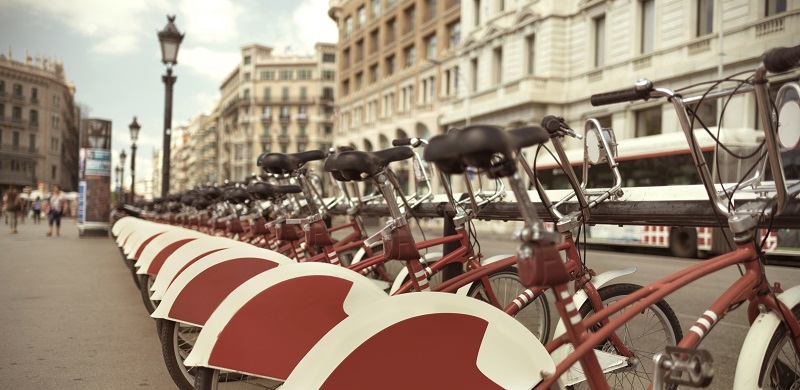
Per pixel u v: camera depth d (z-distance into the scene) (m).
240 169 107.88
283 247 5.12
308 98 103.38
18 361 4.50
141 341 5.15
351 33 54.75
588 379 2.11
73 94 131.12
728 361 4.29
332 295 2.72
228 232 6.41
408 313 2.12
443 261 3.79
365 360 2.05
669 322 3.06
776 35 20.31
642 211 3.33
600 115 27.62
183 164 179.38
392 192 2.82
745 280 2.51
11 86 90.00
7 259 12.03
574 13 29.06
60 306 6.76
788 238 10.75
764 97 2.38
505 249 14.81
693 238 15.29
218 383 2.62
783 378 2.54
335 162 2.59
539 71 30.27
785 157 12.16
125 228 8.63
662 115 24.23
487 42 34.59
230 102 117.19
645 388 2.98
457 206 3.91
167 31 17.28
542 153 23.52
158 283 3.79
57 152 98.12
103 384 3.96
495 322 2.19
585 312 2.98
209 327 2.61
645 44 25.78
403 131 44.75
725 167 13.30
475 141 1.67
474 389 2.10
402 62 45.53
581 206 3.07
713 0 22.91
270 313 2.63
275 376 2.57
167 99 17.42
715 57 21.98
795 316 2.56
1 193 89.12
